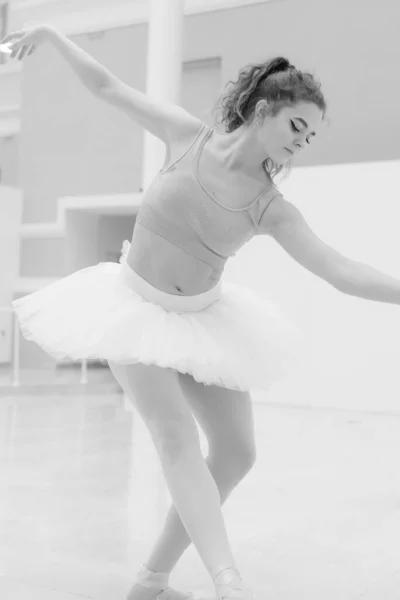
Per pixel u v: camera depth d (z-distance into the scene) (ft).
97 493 13.79
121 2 44.96
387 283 6.31
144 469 16.17
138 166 46.19
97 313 7.07
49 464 16.62
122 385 7.23
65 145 48.47
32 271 48.47
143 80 45.19
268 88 6.66
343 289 6.44
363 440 22.08
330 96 37.65
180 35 28.32
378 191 30.86
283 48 39.11
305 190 32.27
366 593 8.66
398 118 36.14
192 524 6.50
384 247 30.73
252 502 13.51
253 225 6.86
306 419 27.37
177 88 28.40
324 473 16.51
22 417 24.80
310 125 6.68
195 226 6.86
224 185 6.79
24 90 49.83
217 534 6.47
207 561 6.37
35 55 49.39
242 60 40.45
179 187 6.88
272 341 7.45
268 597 8.44
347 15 37.24
